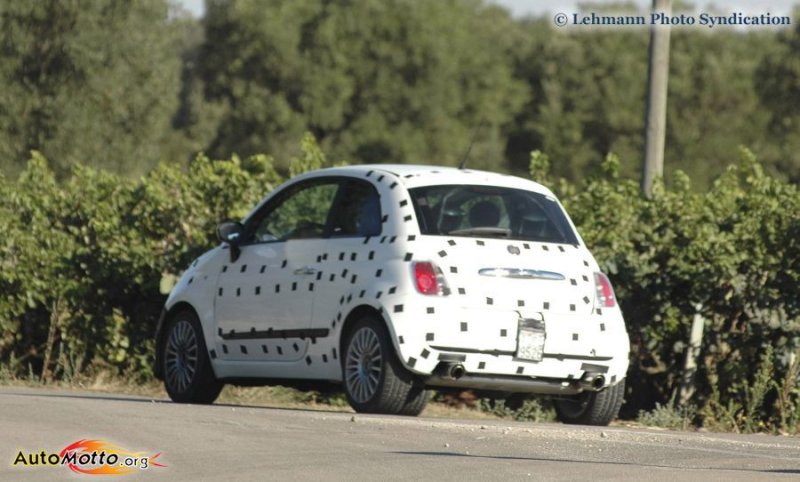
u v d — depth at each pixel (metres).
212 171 46.94
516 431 27.75
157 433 24.98
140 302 46.41
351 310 31.73
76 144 131.12
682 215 41.84
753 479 21.16
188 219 46.03
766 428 38.81
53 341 46.91
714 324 40.69
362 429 26.97
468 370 30.72
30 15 130.88
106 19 132.88
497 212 32.19
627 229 42.03
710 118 193.62
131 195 47.00
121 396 40.47
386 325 30.75
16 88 131.12
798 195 40.97
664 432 30.72
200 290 36.44
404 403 30.91
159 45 135.75
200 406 30.80
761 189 41.84
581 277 32.25
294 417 28.50
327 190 34.31
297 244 33.97
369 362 31.28
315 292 32.88
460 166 34.22
